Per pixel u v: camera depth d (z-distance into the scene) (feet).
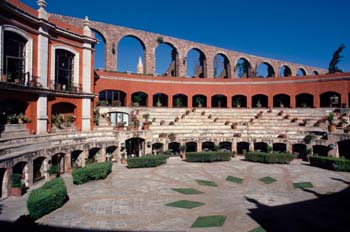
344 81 122.21
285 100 142.41
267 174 75.97
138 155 104.68
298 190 59.67
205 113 134.10
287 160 92.84
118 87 119.24
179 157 106.01
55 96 83.20
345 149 100.78
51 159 67.21
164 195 54.49
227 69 164.35
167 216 43.06
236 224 40.24
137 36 133.69
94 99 100.27
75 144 77.25
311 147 101.14
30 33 74.59
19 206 45.93
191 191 57.77
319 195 55.93
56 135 76.79
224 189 59.88
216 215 43.78
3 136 62.90
